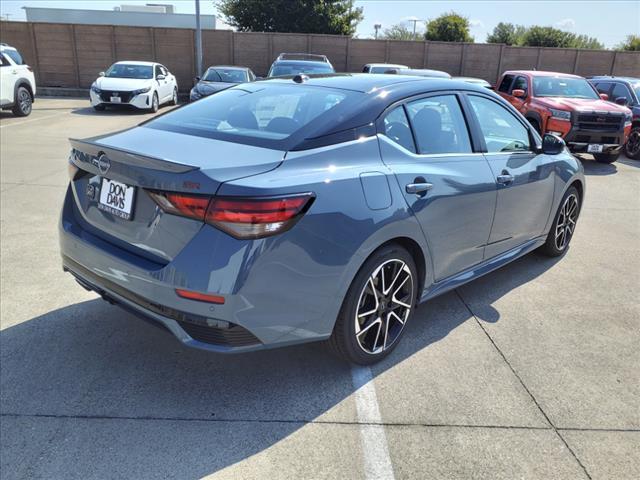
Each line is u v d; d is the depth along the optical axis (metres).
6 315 3.46
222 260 2.20
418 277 3.20
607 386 2.93
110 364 2.96
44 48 20.27
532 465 2.32
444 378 2.94
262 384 2.84
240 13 30.31
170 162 2.27
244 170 2.32
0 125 12.01
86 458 2.27
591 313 3.83
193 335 2.34
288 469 2.25
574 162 4.73
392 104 2.99
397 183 2.79
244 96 3.32
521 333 3.49
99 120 13.53
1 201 6.04
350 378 2.92
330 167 2.55
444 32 41.41
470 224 3.39
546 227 4.51
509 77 11.98
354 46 21.41
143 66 16.47
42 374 2.84
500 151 3.73
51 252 4.57
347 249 2.51
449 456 2.36
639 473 2.30
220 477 2.20
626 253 5.18
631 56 21.89
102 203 2.69
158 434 2.43
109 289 2.62
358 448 2.39
